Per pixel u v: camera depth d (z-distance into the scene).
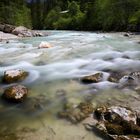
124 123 3.55
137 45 11.92
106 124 3.62
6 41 15.38
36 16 63.66
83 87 5.45
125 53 9.56
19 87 5.02
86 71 6.94
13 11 38.91
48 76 6.48
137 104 4.38
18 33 20.58
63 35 21.52
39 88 5.46
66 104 4.54
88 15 40.25
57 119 4.00
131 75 5.82
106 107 4.19
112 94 4.92
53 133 3.58
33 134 3.55
